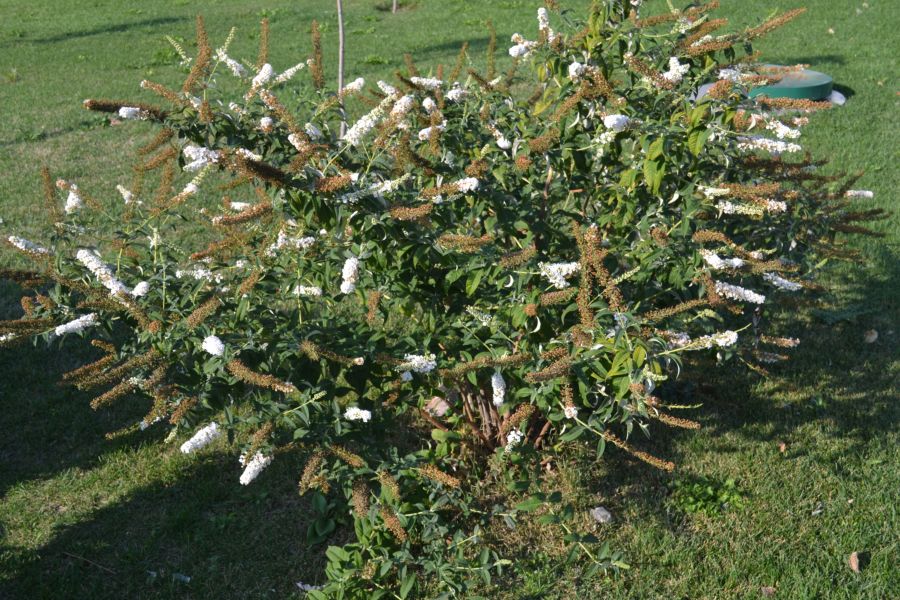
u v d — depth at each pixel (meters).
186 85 3.19
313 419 3.23
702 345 3.16
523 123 3.89
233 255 3.64
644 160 3.60
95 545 3.93
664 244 3.46
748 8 15.70
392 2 18.66
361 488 3.27
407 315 3.95
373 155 3.30
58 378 5.16
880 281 6.18
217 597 3.65
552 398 3.55
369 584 3.58
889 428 4.63
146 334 3.14
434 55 13.38
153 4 19.64
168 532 3.99
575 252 3.96
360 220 3.23
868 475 4.27
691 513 4.08
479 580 3.65
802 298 4.93
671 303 3.87
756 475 4.29
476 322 3.65
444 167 3.56
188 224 6.89
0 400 4.96
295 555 3.87
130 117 3.12
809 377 5.11
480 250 3.36
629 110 3.62
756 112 3.74
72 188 3.53
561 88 3.79
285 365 3.21
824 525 3.96
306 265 3.57
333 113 3.62
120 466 4.44
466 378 3.66
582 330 3.21
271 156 3.35
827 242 4.54
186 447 3.01
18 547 3.92
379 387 3.39
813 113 9.68
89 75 12.91
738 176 3.98
